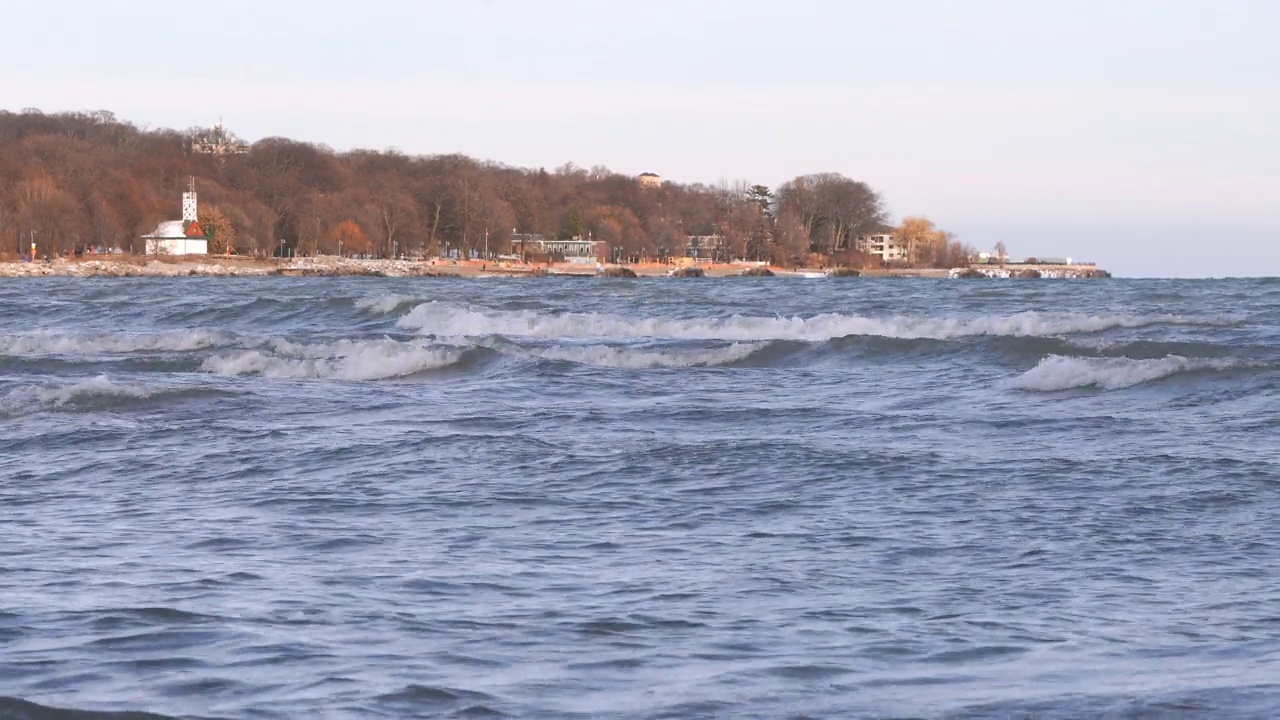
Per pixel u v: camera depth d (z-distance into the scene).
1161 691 10.57
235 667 11.23
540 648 11.88
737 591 13.95
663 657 11.64
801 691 10.71
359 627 12.49
